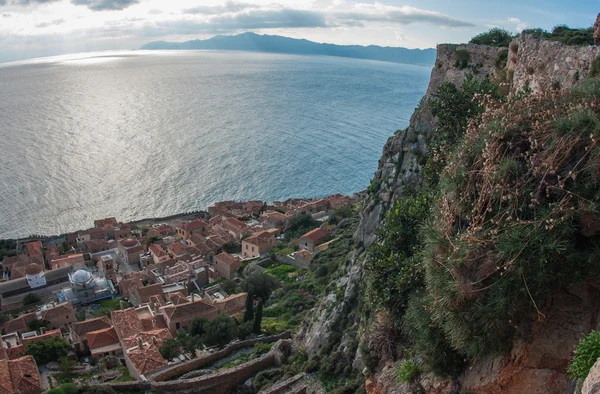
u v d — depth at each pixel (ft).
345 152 581.94
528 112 44.75
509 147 44.01
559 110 43.14
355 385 94.43
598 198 35.94
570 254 36.78
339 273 144.56
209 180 493.77
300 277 250.57
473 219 41.98
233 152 582.35
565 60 70.90
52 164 526.16
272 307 211.20
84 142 621.31
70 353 185.26
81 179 483.51
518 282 37.86
